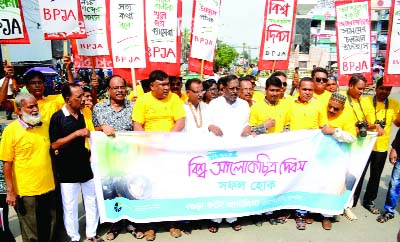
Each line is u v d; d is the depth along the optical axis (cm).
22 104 374
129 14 548
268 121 467
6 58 482
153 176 450
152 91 458
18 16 490
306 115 492
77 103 399
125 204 448
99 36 591
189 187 462
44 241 416
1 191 408
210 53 616
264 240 454
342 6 594
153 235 452
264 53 634
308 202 494
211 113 480
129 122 460
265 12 625
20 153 378
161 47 577
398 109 524
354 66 598
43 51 1492
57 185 454
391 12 518
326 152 485
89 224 437
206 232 475
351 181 495
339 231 480
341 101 474
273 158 478
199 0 595
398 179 502
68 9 531
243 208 478
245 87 504
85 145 421
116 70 582
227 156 466
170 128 468
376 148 527
